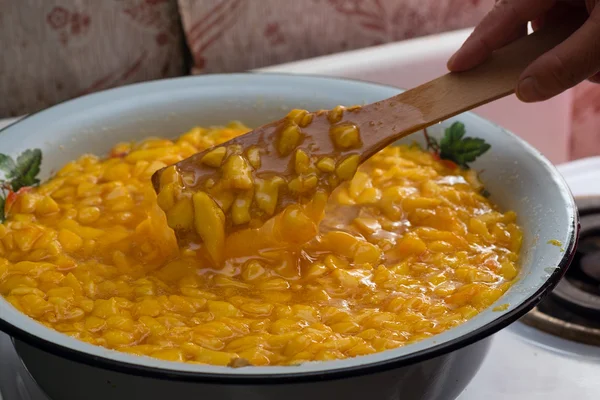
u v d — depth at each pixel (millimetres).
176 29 1460
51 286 987
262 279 1003
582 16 1004
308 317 959
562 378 1016
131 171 1133
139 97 1178
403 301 973
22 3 1361
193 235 993
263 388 848
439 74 1404
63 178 1122
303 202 993
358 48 1520
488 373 1019
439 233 1050
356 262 1024
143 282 992
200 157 1002
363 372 834
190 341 933
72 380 882
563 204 1008
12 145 1099
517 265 1011
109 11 1407
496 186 1097
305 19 1472
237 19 1438
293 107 1189
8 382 1005
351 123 1005
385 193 1094
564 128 1497
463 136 1132
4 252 1032
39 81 1418
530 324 1068
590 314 1062
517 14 1011
